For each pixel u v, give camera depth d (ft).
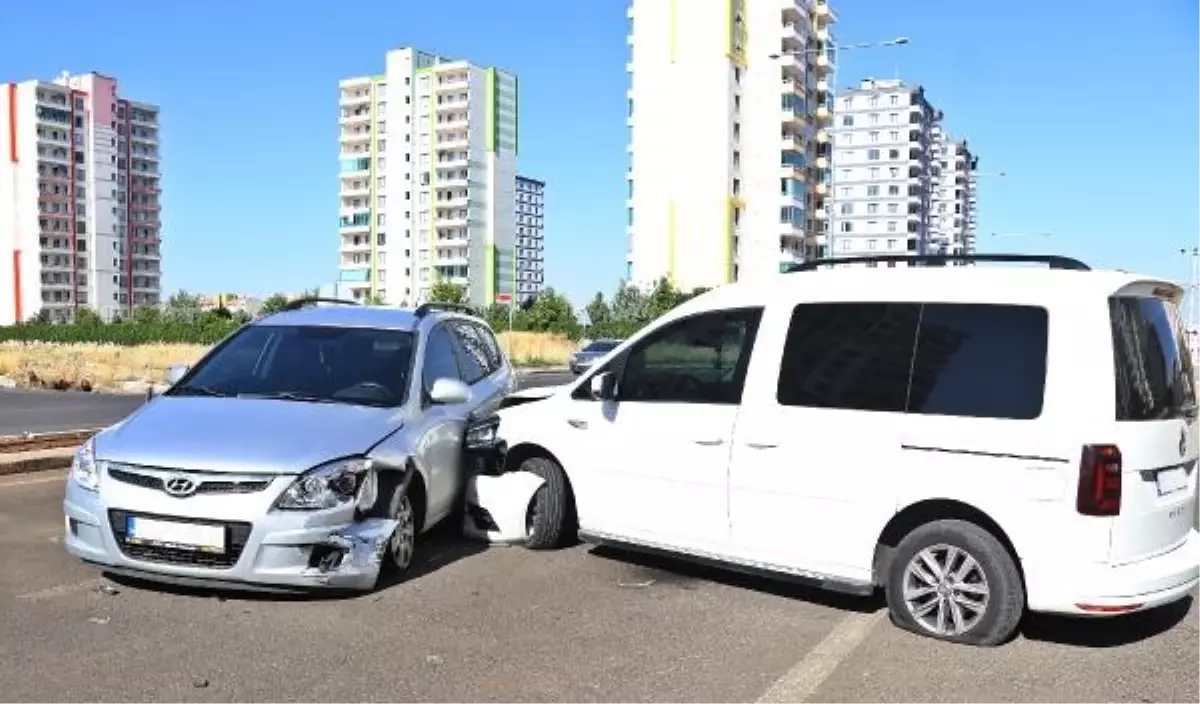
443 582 20.33
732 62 292.61
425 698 14.08
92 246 479.41
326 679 14.69
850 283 19.30
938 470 17.33
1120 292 17.25
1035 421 16.67
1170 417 17.48
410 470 20.70
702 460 20.15
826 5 325.83
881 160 397.19
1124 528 16.28
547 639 16.85
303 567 17.80
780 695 14.57
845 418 18.39
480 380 27.02
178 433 18.78
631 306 267.80
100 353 146.20
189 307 353.31
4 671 14.64
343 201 465.88
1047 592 16.46
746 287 20.74
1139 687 15.28
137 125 513.04
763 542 19.26
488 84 445.78
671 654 16.28
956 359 17.65
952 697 14.70
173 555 17.72
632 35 307.17
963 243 444.14
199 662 15.21
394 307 26.25
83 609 17.62
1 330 284.00
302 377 22.27
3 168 459.73
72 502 18.51
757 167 300.61
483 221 445.78
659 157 300.40
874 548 17.94
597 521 22.12
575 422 22.62
